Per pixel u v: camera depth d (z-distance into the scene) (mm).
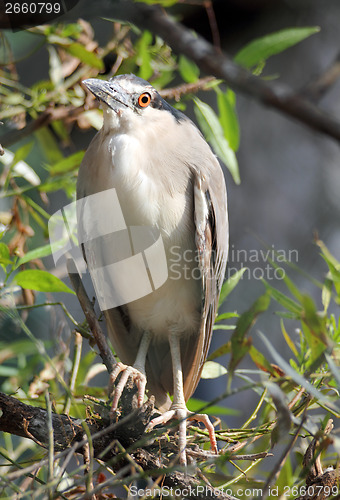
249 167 10375
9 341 6633
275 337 9625
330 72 2551
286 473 5094
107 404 4902
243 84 2562
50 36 6031
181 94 6430
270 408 5188
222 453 4867
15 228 6293
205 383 9523
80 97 6641
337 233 10297
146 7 2914
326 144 10359
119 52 6699
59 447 4477
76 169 6461
